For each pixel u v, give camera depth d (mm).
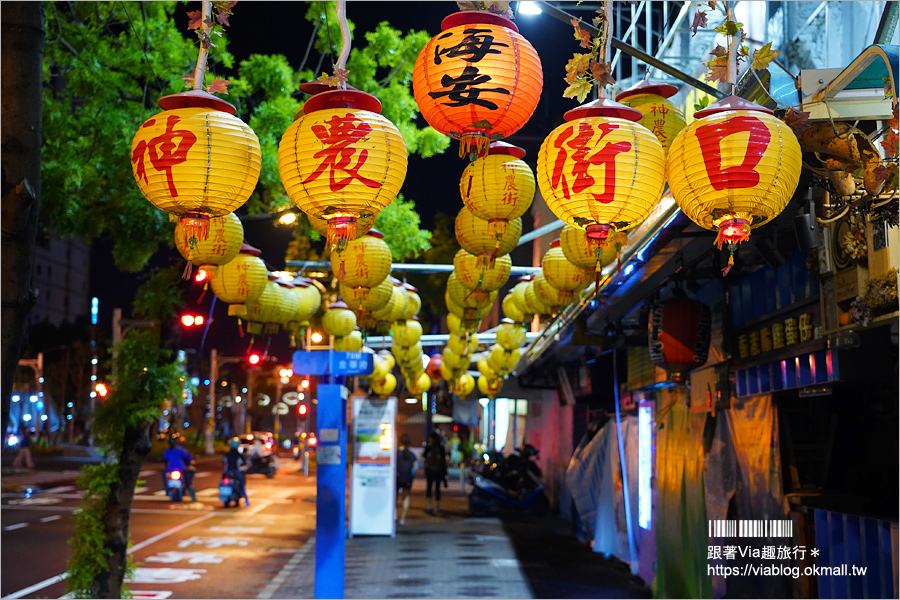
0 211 3455
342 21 3312
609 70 3133
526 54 3279
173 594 10672
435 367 17312
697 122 2936
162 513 21281
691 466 8836
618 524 12844
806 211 4953
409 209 11305
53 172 8367
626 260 5988
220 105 3279
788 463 6887
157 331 8133
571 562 13320
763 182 2840
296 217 8680
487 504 20578
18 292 3477
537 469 21516
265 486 32688
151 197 3244
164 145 3133
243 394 87688
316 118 3176
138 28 8961
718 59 3059
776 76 3623
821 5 6555
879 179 3455
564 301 6781
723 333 7969
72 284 94312
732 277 7434
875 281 4656
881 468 6562
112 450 8180
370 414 16891
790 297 6398
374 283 5625
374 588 11125
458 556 14031
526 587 11164
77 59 8797
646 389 10930
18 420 62250
